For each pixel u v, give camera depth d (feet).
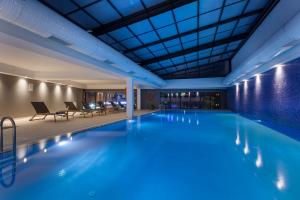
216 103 64.18
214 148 16.08
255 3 23.56
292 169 11.32
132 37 26.91
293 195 8.32
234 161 12.78
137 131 24.49
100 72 31.22
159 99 67.05
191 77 61.77
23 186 9.12
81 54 20.92
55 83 47.50
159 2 19.16
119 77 36.06
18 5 9.52
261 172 10.84
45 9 11.46
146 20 22.62
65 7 17.87
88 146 16.42
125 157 13.61
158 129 26.16
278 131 24.41
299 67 19.48
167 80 64.18
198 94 65.77
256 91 32.99
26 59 25.08
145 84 51.88
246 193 8.49
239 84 45.75
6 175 10.25
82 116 39.70
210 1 21.11
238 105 47.03
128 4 18.71
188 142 18.37
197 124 31.30
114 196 8.26
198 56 44.78
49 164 11.94
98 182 9.62
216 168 11.49
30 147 15.11
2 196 8.20
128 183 9.50
